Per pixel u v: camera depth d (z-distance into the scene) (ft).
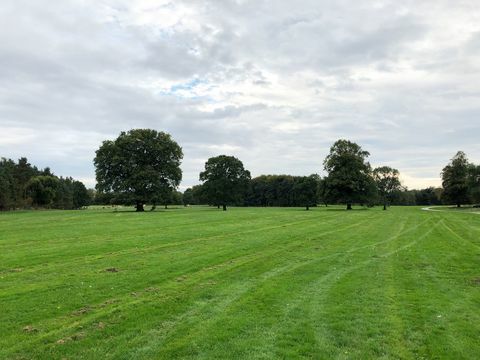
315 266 57.67
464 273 53.62
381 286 46.06
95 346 28.37
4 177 348.38
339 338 30.22
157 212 229.86
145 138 285.64
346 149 309.83
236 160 325.83
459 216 191.83
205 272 52.85
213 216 179.42
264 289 43.93
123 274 50.93
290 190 493.77
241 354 27.27
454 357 27.14
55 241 84.28
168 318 34.24
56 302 38.45
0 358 26.37
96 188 284.00
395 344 29.22
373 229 118.01
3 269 54.39
